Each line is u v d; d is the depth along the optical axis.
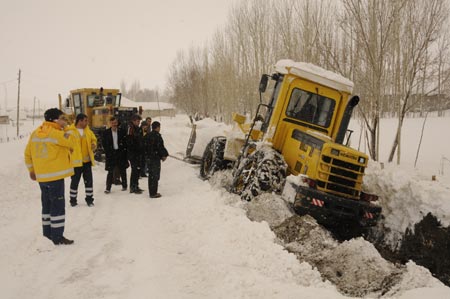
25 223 6.79
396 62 12.67
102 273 4.82
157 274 4.81
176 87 59.22
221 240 5.73
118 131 9.57
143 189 10.05
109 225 6.82
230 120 34.59
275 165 7.25
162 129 34.34
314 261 5.12
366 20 12.20
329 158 6.46
